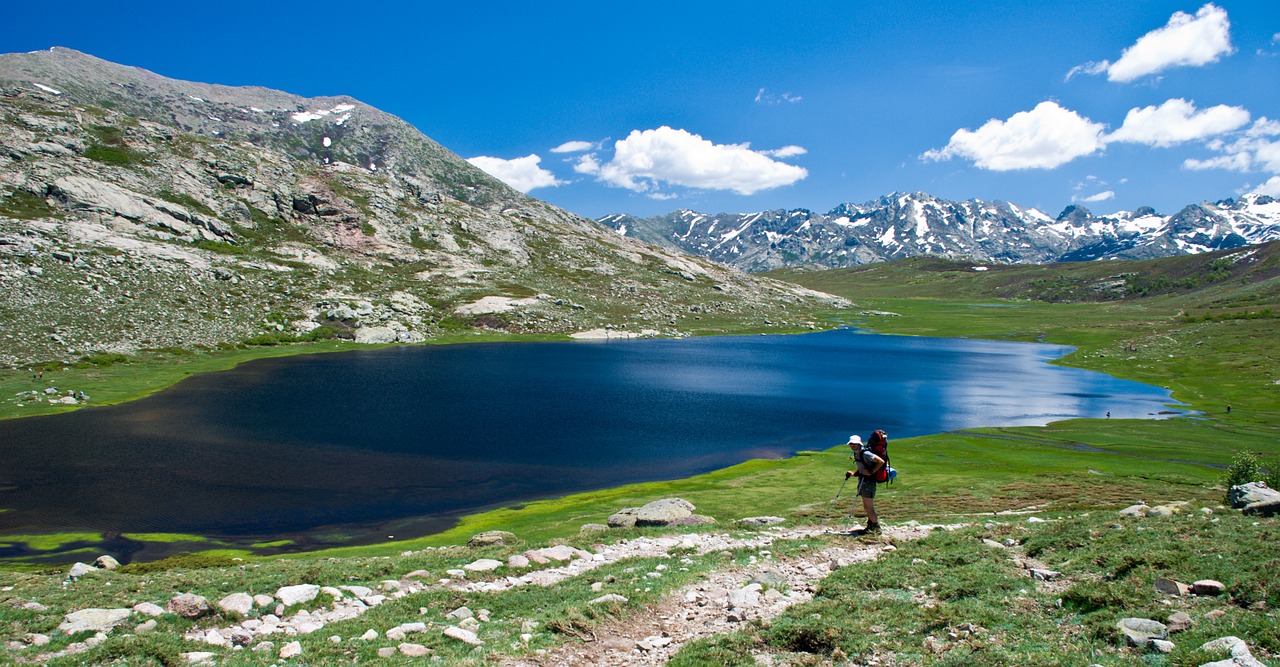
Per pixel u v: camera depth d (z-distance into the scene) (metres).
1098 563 15.76
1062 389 107.69
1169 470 49.94
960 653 11.11
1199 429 72.44
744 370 125.75
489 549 24.64
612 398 89.94
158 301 132.62
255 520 40.47
